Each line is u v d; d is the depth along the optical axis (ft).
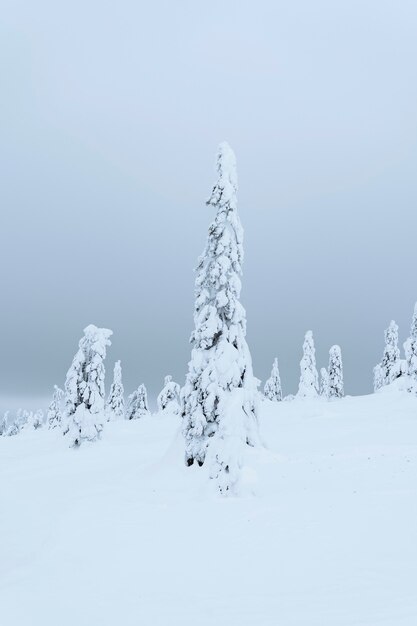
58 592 37.55
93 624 31.50
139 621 31.14
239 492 61.57
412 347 189.37
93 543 48.39
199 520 52.90
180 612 31.89
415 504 50.21
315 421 143.23
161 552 44.14
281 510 53.36
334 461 78.43
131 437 146.61
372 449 86.33
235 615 30.48
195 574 38.55
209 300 87.20
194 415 80.59
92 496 73.31
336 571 36.01
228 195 87.56
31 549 53.06
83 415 134.92
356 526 45.52
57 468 108.78
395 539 41.11
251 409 85.20
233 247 87.20
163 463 85.20
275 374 298.76
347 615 28.55
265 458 80.79
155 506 61.11
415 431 108.47
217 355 82.69
